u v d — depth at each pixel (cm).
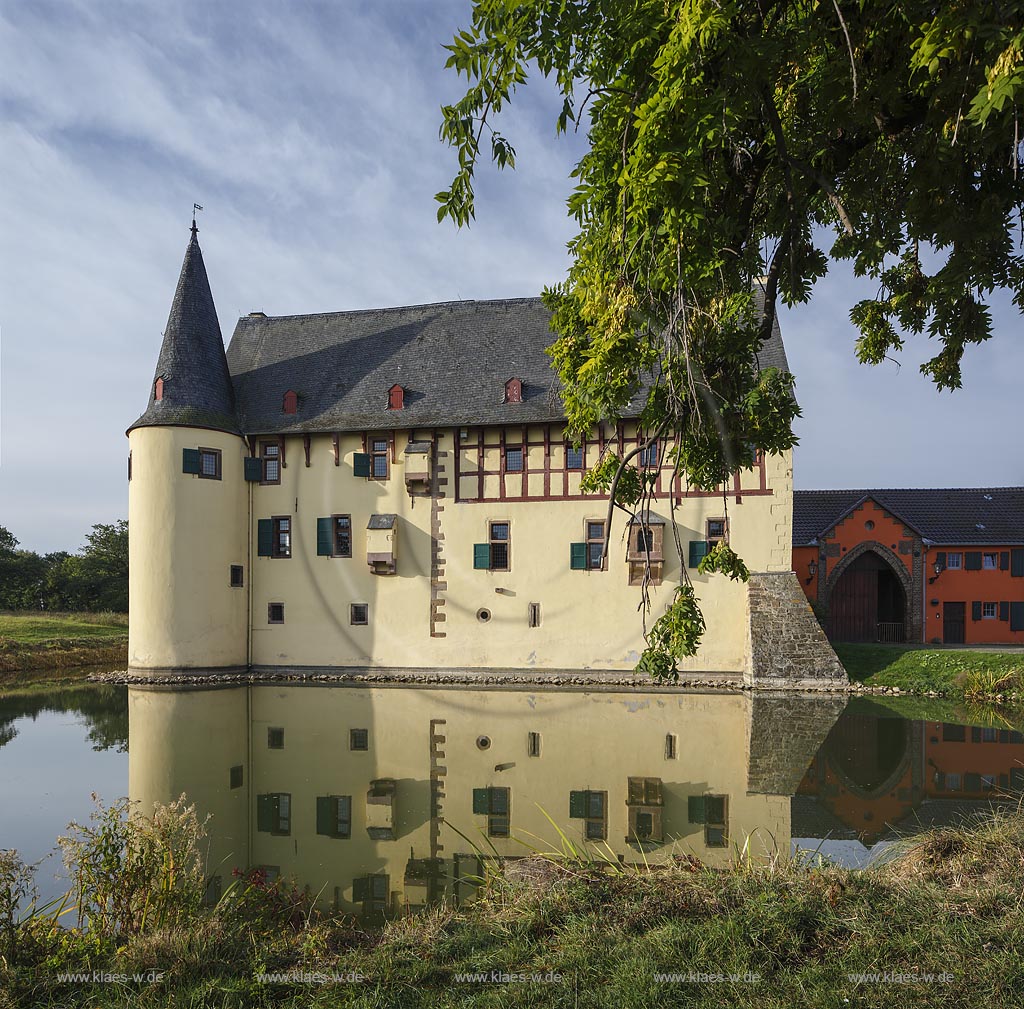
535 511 2130
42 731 1348
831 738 1248
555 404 2095
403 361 2416
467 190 437
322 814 867
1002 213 475
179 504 2123
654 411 484
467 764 1093
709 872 511
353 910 588
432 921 479
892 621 2702
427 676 2095
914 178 483
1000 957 353
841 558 2516
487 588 2142
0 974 397
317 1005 366
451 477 2188
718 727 1355
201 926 459
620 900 470
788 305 567
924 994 331
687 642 438
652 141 363
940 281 531
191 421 2153
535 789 959
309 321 2659
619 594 2056
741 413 497
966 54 355
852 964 361
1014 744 1195
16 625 2836
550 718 1462
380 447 2252
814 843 730
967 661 1811
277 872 684
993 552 2441
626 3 379
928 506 2698
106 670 2306
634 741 1240
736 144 432
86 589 4503
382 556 2164
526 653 2103
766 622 1906
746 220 488
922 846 551
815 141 484
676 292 418
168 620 2100
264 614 2269
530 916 456
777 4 407
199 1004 370
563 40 401
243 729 1366
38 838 772
